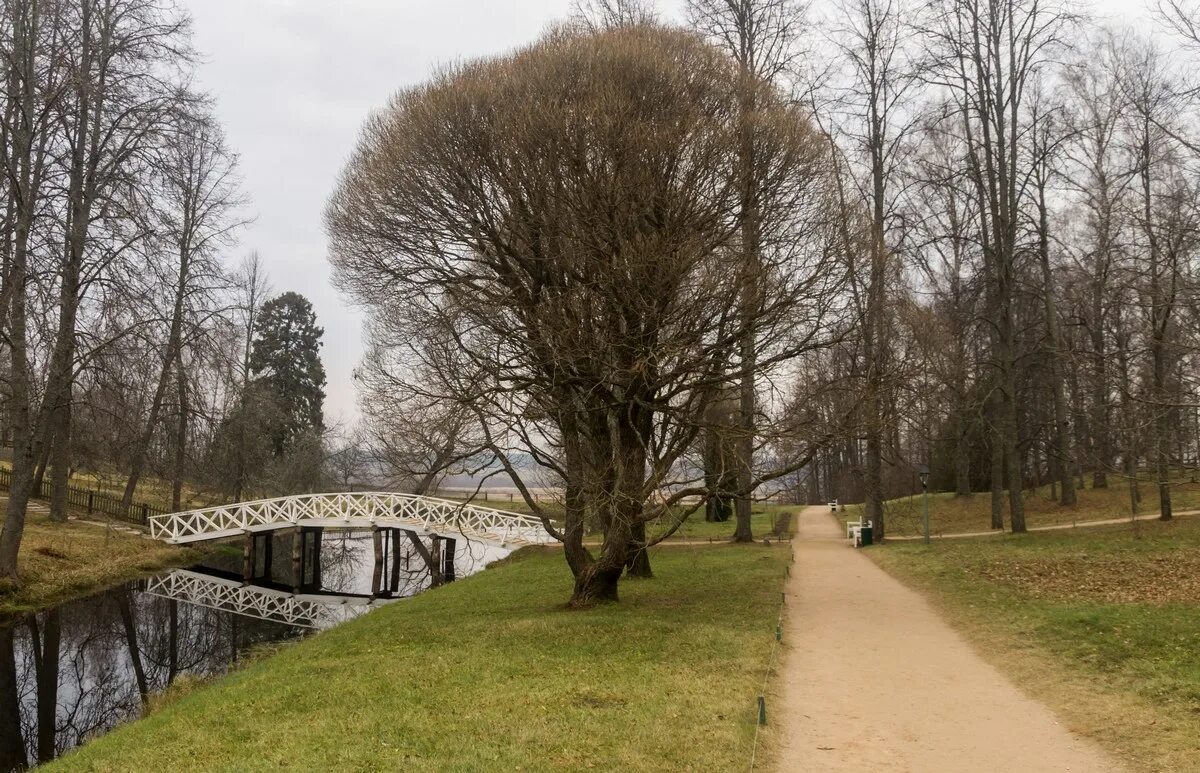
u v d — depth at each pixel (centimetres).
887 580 1984
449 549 3300
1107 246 2261
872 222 1669
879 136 2723
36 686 1627
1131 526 2469
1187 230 1441
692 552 2695
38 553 2566
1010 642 1210
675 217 1414
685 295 1418
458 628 1470
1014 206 2530
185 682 1395
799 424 1438
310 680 1125
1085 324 2481
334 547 4894
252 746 821
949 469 4406
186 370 2689
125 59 2206
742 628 1335
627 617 1447
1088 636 1161
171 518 3456
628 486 1516
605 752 743
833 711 897
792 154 1520
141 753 835
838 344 1634
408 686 1028
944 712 892
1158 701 857
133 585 2659
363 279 1639
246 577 3120
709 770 696
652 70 1466
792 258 1514
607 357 1387
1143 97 2019
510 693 961
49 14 2103
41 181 2123
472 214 1502
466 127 1469
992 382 2958
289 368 5812
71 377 2081
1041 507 3369
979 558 2077
